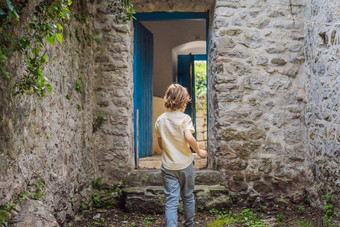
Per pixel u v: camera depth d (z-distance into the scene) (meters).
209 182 4.44
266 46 4.47
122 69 4.48
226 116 4.45
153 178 4.45
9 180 2.26
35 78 2.31
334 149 3.52
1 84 2.15
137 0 4.73
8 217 2.22
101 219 3.86
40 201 2.59
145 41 5.52
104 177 4.48
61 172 3.23
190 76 7.60
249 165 4.45
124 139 4.48
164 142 3.01
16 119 2.35
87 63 4.22
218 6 4.46
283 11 4.47
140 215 4.07
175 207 2.93
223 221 3.75
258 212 4.18
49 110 2.96
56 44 3.12
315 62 4.05
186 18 5.05
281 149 4.45
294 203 4.38
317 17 3.98
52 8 2.40
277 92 4.46
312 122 4.18
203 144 8.35
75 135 3.71
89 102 4.30
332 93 3.57
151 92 5.95
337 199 3.46
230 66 4.45
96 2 4.50
